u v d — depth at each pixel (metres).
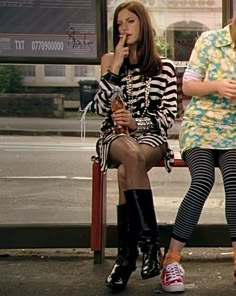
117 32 3.74
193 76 3.53
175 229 3.42
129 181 3.30
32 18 4.12
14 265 3.93
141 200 3.27
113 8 4.12
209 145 3.44
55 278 3.63
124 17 3.64
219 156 3.47
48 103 5.63
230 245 4.02
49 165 6.77
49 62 4.16
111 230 4.01
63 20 4.14
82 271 3.78
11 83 5.06
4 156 6.92
